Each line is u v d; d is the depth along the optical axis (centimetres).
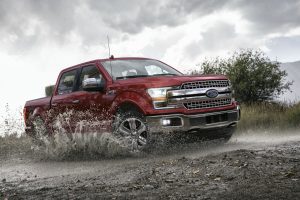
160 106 668
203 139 702
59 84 874
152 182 409
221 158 502
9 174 612
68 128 803
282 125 1020
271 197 306
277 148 629
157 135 667
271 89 1452
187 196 336
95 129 746
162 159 622
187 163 489
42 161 726
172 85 671
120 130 709
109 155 718
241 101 1446
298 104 1170
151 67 807
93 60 812
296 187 327
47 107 867
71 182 472
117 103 709
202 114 676
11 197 401
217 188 356
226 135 740
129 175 468
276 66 1455
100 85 749
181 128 662
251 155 511
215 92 698
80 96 785
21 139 1011
